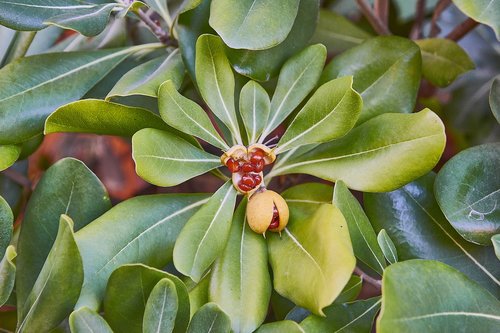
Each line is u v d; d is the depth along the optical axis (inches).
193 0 14.9
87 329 13.8
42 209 15.5
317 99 14.9
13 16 15.1
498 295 15.4
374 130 15.0
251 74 15.6
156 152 14.6
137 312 14.4
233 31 14.7
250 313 14.3
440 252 15.6
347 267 13.6
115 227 14.9
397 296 13.5
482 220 15.1
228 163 15.1
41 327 14.5
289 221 15.1
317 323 14.5
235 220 15.1
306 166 15.5
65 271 14.1
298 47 16.0
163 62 15.9
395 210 15.7
